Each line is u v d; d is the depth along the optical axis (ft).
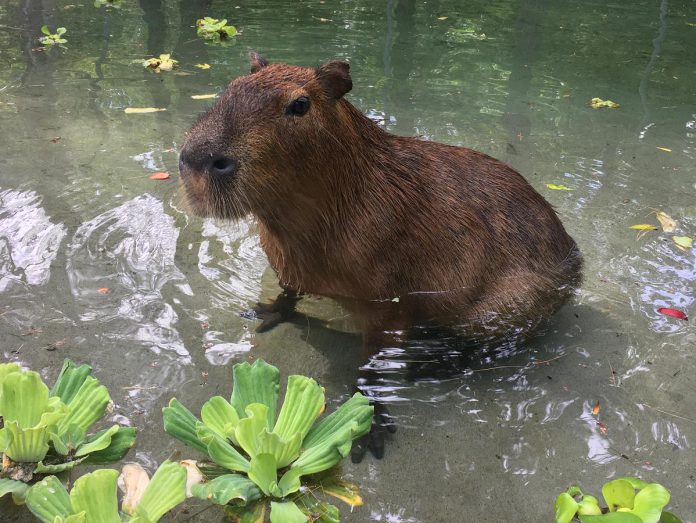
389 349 2.99
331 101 2.68
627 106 5.69
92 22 7.45
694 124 5.39
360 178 2.81
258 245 3.67
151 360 2.79
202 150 2.44
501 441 2.52
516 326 3.11
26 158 4.39
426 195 2.97
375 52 6.73
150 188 4.10
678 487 2.31
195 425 2.20
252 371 2.41
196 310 3.13
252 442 2.16
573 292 3.36
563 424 2.60
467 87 5.96
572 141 5.02
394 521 2.14
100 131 4.86
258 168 2.49
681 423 2.62
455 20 7.94
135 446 2.35
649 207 4.16
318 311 3.20
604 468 2.39
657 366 2.92
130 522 1.82
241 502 2.12
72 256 3.42
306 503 2.15
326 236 2.83
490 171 3.20
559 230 3.38
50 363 2.71
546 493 2.28
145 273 3.35
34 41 6.79
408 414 2.64
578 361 2.95
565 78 6.28
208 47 6.69
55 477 2.02
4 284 3.17
